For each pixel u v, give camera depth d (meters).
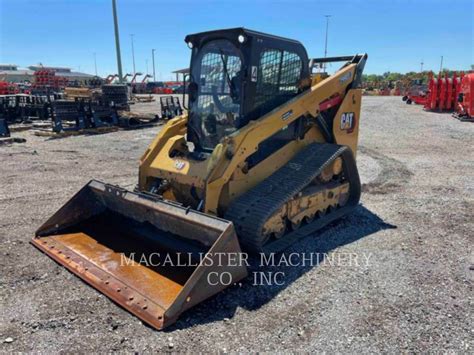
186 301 3.35
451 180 8.11
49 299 3.66
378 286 3.96
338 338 3.15
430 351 3.00
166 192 5.16
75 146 11.88
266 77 4.82
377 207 6.45
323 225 5.35
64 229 5.03
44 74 37.78
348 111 6.07
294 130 5.38
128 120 15.95
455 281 4.07
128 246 4.61
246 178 4.70
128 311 3.46
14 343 3.07
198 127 5.12
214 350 3.01
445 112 22.33
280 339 3.14
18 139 12.51
